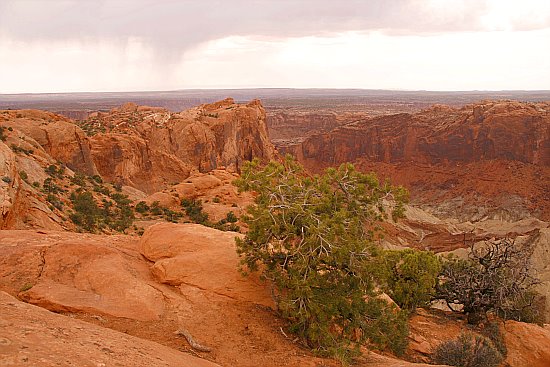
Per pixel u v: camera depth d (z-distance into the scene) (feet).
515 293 77.10
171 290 45.34
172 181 244.63
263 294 46.83
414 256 76.23
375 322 45.03
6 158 89.10
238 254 48.32
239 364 36.50
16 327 25.14
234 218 153.69
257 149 329.31
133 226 133.90
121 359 25.05
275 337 41.34
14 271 43.29
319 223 43.01
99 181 186.39
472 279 77.61
